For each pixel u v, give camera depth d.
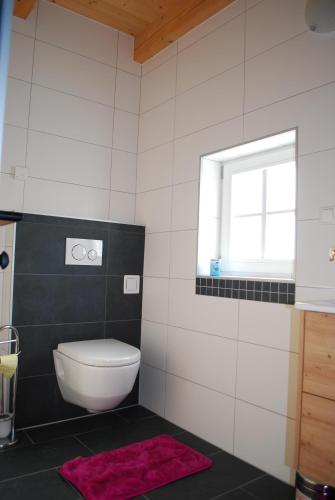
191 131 2.36
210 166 2.33
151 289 2.58
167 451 1.93
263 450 1.82
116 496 1.56
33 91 2.36
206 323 2.16
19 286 2.18
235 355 1.98
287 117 1.83
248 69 2.04
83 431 2.17
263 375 1.84
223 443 2.01
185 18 2.36
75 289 2.37
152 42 2.62
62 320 2.32
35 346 2.22
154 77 2.70
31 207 2.32
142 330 2.64
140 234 2.66
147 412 2.49
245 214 2.26
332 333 1.24
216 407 2.06
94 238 2.46
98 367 1.90
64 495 1.57
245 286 1.96
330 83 1.67
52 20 2.44
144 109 2.77
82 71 2.55
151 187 2.64
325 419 1.25
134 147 2.79
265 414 1.82
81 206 2.52
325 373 1.25
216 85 2.22
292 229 2.04
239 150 2.14
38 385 2.23
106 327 2.50
